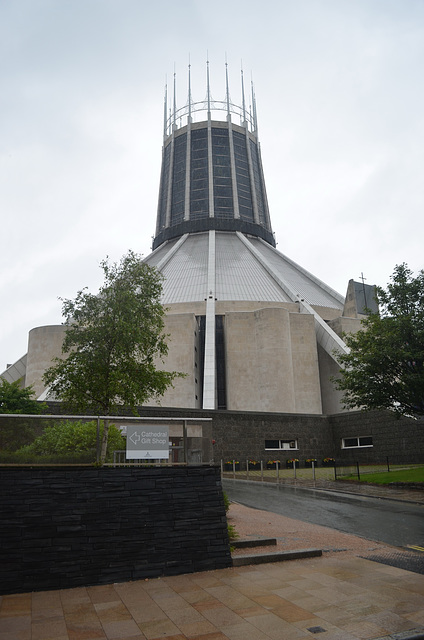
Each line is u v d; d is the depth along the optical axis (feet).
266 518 55.31
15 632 23.93
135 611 26.61
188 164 298.56
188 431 36.81
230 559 35.29
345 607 26.50
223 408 174.50
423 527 50.19
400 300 87.97
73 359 61.46
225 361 176.35
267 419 131.54
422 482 80.33
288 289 202.08
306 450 134.10
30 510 31.17
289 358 165.99
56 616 25.95
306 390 167.73
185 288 204.23
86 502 32.55
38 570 30.40
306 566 35.22
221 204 289.33
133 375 61.93
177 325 167.22
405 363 84.07
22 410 75.92
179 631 23.85
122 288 64.08
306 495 76.64
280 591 29.50
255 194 301.22
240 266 229.04
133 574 32.35
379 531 48.37
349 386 89.40
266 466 127.75
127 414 113.29
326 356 180.04
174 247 255.70
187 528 34.60
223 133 308.81
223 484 93.09
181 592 29.71
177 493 35.01
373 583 30.71
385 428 121.90
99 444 34.45
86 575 31.30
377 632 23.13
